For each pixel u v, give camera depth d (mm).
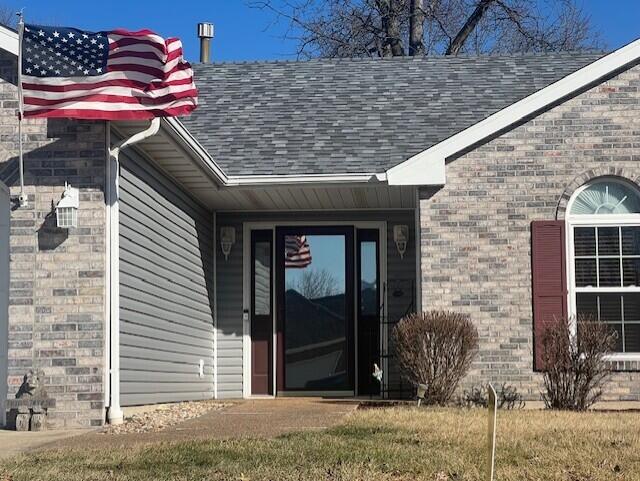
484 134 12070
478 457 7172
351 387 14852
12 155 10062
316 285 15078
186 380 13328
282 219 15133
